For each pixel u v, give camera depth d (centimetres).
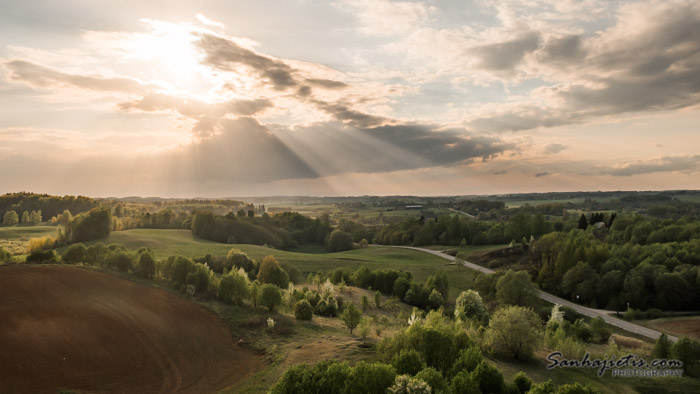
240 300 6378
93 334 4988
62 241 14175
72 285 6581
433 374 2736
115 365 4378
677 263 10206
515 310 4794
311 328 5538
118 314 5628
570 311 8862
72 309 5628
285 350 4606
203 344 5000
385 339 3884
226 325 5569
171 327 5409
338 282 10512
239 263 10581
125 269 7794
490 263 13925
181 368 4381
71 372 4153
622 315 9119
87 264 8150
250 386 3794
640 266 10288
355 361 3950
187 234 17625
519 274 8956
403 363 3073
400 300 9138
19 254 13125
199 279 6869
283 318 5800
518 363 4531
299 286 9238
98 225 14525
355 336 5112
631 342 6191
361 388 2686
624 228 15500
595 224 16800
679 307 9269
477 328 6144
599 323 6700
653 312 8894
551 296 11138
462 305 7512
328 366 2928
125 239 14588
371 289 9969
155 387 3959
